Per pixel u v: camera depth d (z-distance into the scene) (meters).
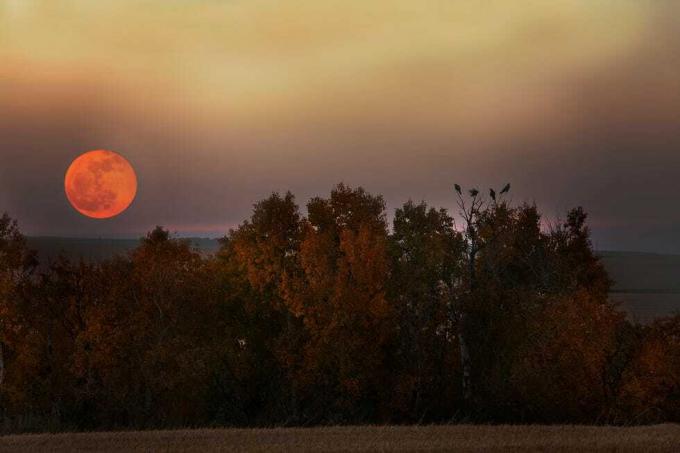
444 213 71.00
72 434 41.53
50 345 71.31
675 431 41.50
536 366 60.47
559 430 42.25
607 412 59.41
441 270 69.31
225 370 69.00
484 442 37.03
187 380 66.75
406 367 65.69
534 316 66.69
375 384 66.19
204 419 67.06
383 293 64.62
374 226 72.31
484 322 68.25
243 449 35.81
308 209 73.06
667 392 60.44
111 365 68.56
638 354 61.44
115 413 66.50
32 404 68.62
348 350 64.00
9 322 71.44
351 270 66.38
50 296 72.50
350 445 36.59
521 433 40.62
